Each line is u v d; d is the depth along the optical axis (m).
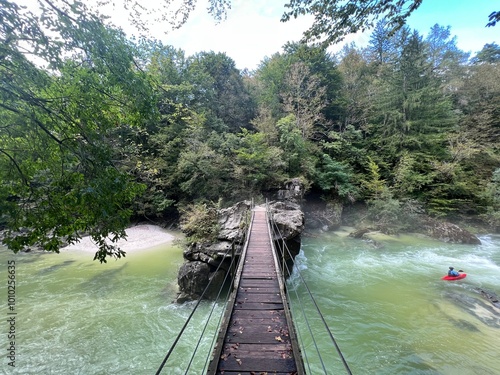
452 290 8.40
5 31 2.56
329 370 5.32
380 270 10.38
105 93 3.65
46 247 3.13
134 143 15.63
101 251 3.46
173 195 19.09
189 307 7.55
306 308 7.62
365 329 6.55
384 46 32.59
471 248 13.22
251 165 17.31
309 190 19.06
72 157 3.47
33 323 6.78
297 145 18.12
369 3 4.46
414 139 19.55
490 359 5.36
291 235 9.71
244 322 4.07
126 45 3.52
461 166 18.73
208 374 2.86
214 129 21.30
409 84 21.23
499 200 16.41
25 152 3.41
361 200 19.70
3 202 2.86
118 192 3.45
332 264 11.13
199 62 25.59
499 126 20.73
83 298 8.05
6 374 5.20
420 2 4.21
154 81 4.41
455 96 24.75
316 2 4.61
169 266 10.73
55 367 5.40
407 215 16.61
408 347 5.84
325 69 23.86
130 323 6.83
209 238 8.98
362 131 23.53
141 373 5.32
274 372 2.95
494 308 7.22
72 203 3.15
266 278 5.92
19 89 2.86
